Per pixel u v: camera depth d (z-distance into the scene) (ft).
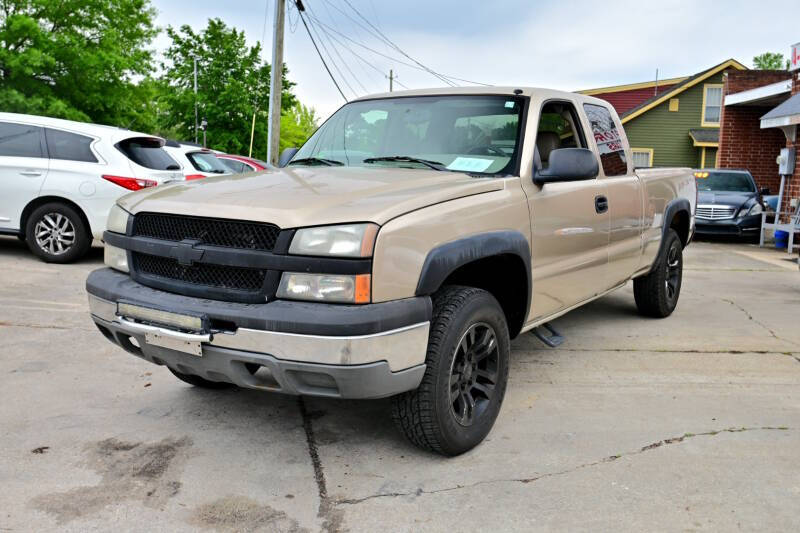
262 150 146.61
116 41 98.53
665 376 15.16
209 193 10.63
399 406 10.26
